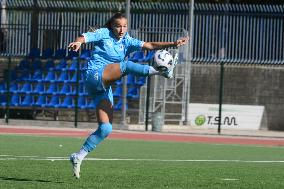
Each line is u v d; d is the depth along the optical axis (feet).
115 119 225.56
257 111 232.32
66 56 240.73
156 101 225.97
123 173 85.66
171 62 70.28
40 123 220.43
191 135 193.26
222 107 230.89
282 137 199.21
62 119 231.09
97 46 72.64
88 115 227.81
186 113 228.02
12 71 242.99
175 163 105.91
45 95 235.61
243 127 231.71
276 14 231.91
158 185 73.56
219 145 158.51
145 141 163.22
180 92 233.96
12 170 85.10
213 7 235.61
